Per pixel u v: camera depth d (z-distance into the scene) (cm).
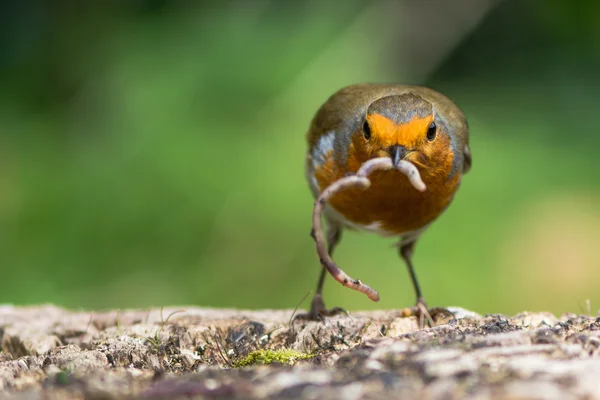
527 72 1745
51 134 1473
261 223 1359
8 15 1568
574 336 553
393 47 1664
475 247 1322
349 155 793
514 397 457
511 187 1404
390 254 1318
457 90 1738
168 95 1418
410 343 558
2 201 1387
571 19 1727
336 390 479
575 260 1357
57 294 1335
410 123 751
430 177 784
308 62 1452
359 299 1305
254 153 1387
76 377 524
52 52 1536
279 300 1347
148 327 729
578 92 1686
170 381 511
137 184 1381
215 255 1366
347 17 1559
